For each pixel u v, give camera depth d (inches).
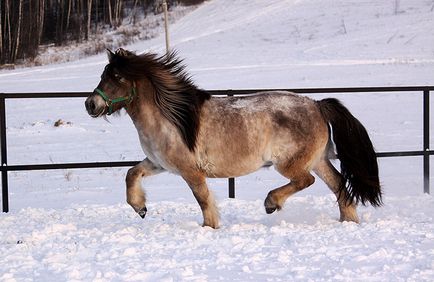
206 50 2047.2
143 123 324.8
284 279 221.0
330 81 1321.4
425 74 1347.2
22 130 884.6
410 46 1820.9
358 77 1355.8
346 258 249.1
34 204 451.8
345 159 335.9
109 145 754.8
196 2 2938.0
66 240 298.5
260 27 2368.4
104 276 227.0
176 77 323.3
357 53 1770.4
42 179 573.0
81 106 1131.3
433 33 1974.7
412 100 1067.3
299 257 253.3
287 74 1461.6
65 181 559.2
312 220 354.0
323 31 2199.8
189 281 219.5
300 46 1984.5
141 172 335.6
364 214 351.9
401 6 2422.5
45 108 1119.6
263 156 328.5
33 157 679.1
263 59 1777.8
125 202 441.1
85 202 449.1
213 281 220.5
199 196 326.3
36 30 2598.4
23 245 285.4
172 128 319.9
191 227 328.8
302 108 332.2
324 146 337.4
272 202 329.1
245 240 285.6
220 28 2444.6
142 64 320.8
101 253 265.4
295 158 327.9
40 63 2285.9
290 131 327.0
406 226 315.0
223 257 253.9
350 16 2370.8
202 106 323.6
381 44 1884.8
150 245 279.9
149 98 323.0
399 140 724.0
